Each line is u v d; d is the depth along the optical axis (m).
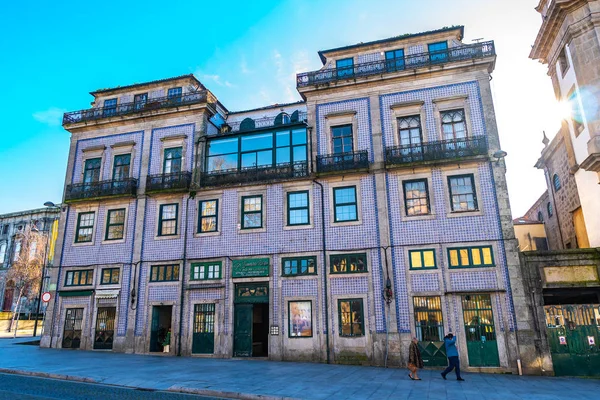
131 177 20.78
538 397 9.80
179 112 21.08
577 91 16.22
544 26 17.83
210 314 18.06
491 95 17.25
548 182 22.66
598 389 11.15
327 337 16.25
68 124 22.58
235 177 19.14
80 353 17.69
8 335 30.00
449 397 9.58
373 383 11.33
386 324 15.77
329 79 19.02
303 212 18.05
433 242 16.19
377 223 16.92
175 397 9.14
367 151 17.77
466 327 15.16
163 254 19.28
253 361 16.14
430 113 17.70
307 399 8.87
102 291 19.62
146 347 18.36
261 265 17.81
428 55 18.23
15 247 43.72
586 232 18.09
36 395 8.96
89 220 21.16
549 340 14.38
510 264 15.25
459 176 16.72
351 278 16.66
